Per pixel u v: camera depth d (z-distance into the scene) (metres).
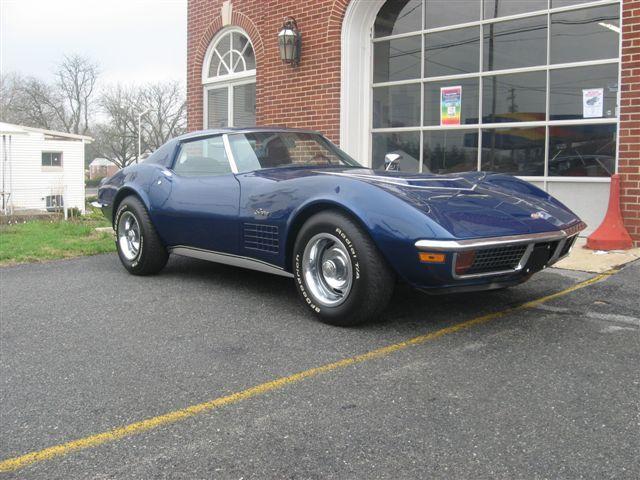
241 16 10.37
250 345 3.42
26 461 2.18
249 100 10.77
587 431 2.33
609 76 6.56
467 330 3.62
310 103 9.06
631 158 6.13
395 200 3.42
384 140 8.84
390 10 8.56
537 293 4.47
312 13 8.89
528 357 3.14
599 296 4.35
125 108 57.16
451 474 2.05
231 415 2.52
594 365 3.02
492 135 7.62
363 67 8.78
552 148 7.07
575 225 3.91
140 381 2.91
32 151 36.31
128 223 5.45
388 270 3.52
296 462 2.14
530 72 7.20
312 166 4.71
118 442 2.31
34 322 3.96
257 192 4.18
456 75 7.93
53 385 2.89
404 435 2.32
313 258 3.81
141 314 4.11
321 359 3.17
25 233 8.45
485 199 3.77
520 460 2.13
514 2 7.31
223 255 4.57
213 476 2.06
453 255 3.20
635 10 6.04
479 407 2.56
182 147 5.20
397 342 3.42
